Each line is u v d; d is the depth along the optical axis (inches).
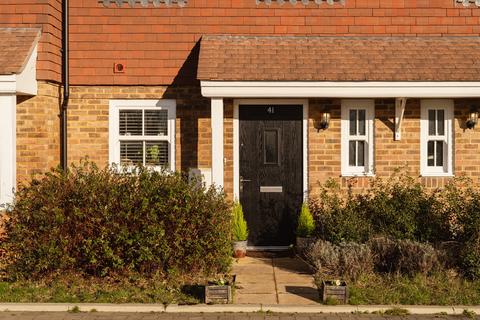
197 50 409.7
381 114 402.6
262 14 410.6
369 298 285.1
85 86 408.2
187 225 314.7
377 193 375.9
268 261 371.2
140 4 409.7
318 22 409.4
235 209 382.6
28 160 375.6
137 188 313.0
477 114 398.9
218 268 323.6
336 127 402.6
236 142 402.9
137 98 409.4
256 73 366.9
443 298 283.0
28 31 378.6
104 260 309.1
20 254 307.0
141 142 410.9
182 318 265.7
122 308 275.6
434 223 343.6
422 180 399.2
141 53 409.4
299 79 363.6
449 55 387.2
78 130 407.8
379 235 336.8
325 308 274.5
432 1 409.7
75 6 408.2
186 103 408.8
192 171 389.1
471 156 402.3
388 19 410.0
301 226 379.6
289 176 404.5
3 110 363.3
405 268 315.9
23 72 357.7
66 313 272.7
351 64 377.4
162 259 312.3
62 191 311.0
